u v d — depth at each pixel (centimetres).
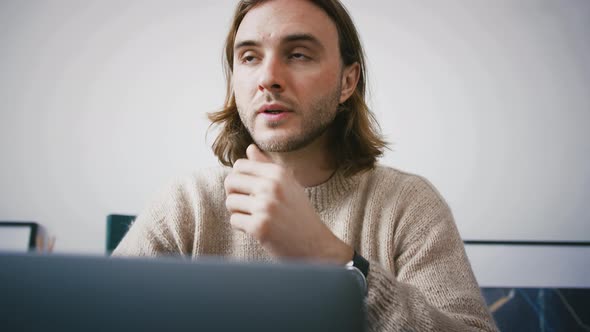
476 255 166
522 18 186
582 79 183
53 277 19
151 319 18
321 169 73
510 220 173
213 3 187
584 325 156
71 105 179
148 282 19
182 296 19
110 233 135
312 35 63
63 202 172
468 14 186
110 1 186
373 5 186
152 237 73
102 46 183
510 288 162
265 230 43
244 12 71
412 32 185
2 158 172
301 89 63
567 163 177
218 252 73
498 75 183
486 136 179
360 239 70
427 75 183
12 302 18
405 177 75
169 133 180
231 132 84
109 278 19
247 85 64
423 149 178
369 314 40
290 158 70
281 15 63
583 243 165
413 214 68
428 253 63
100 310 18
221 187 77
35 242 166
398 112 180
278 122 63
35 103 178
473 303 55
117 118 179
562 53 184
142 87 182
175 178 80
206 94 183
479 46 184
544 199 174
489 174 176
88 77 181
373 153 78
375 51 183
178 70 184
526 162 177
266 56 63
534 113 180
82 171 175
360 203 72
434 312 43
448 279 59
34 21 183
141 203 175
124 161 177
